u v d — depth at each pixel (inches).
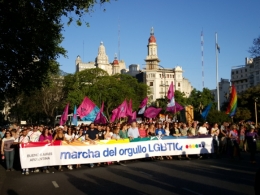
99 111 863.7
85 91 2415.1
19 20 504.1
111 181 417.7
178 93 3272.6
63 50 830.5
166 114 1349.7
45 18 516.1
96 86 2452.0
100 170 527.2
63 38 800.9
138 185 384.5
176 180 410.3
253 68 4977.9
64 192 360.2
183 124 693.9
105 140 589.3
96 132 593.3
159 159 660.7
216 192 335.3
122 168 540.1
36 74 790.5
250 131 585.6
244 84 5226.4
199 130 714.8
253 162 575.8
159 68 5364.2
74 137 588.4
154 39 5502.0
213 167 528.1
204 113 1002.1
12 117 3481.8
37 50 713.6
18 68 729.0
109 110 2691.9
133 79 3299.7
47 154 536.7
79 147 564.4
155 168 526.3
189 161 621.0
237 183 383.2
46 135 560.4
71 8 515.5
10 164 557.0
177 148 653.3
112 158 592.7
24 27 538.0
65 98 2503.7
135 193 340.5
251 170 490.0
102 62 6525.6
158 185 380.5
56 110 2620.6
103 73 2603.3
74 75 2536.9
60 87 2486.5
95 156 577.0
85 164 618.5
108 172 500.4
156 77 5024.6
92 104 916.6
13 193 364.8
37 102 2440.9
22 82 792.9
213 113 1598.2
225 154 740.7
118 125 693.9
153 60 5359.3
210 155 712.4
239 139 798.5
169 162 608.1
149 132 684.7
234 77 5438.0
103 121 864.3
